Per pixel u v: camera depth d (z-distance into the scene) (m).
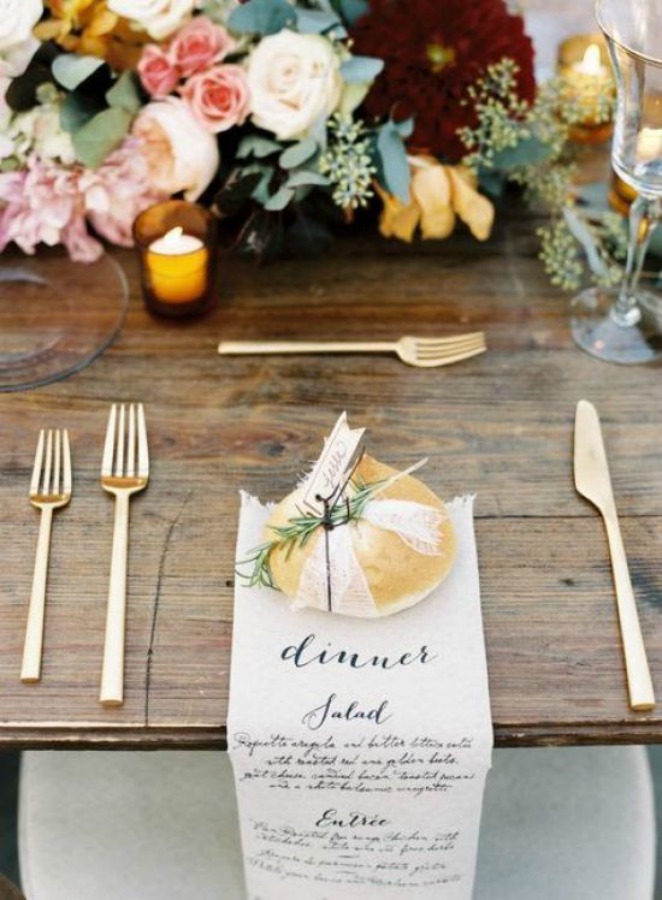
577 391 1.04
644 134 0.96
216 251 1.08
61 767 1.06
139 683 0.83
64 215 1.09
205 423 1.01
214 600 0.88
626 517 0.93
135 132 1.06
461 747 0.80
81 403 1.02
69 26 1.02
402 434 1.00
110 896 0.99
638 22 0.90
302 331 1.09
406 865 0.88
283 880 0.90
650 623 0.87
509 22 1.09
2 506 0.94
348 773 0.81
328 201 1.12
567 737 0.82
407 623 0.85
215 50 1.04
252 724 0.80
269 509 0.92
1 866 1.53
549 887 0.99
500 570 0.90
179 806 1.03
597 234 1.17
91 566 0.90
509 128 1.11
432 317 1.10
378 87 1.08
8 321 1.09
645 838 1.02
